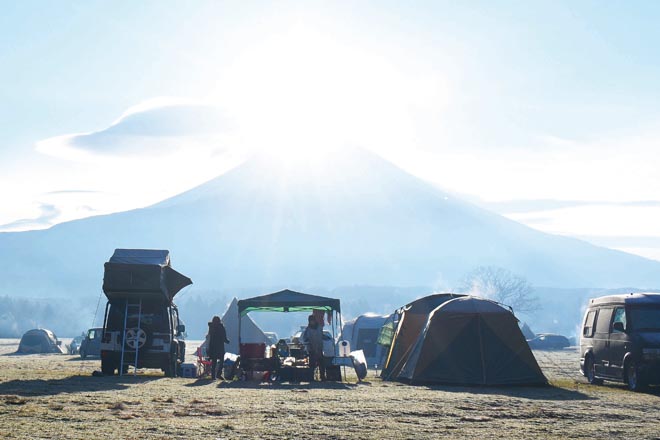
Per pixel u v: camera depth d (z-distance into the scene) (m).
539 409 17.38
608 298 27.23
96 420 13.48
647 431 14.02
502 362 25.47
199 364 31.45
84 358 47.94
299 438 12.18
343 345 31.58
